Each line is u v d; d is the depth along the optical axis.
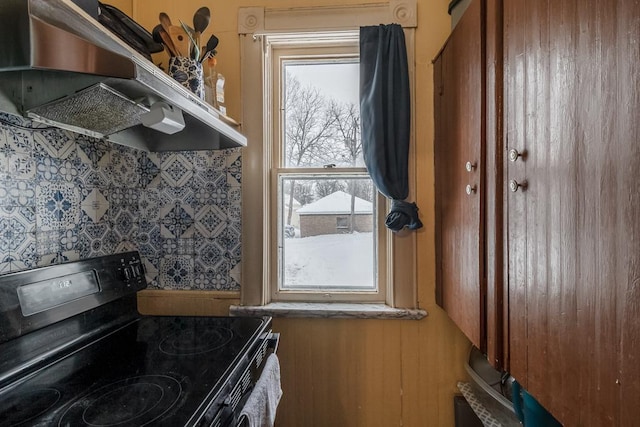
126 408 0.70
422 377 1.42
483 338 0.94
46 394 0.76
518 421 1.07
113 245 1.37
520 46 0.75
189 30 1.17
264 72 1.47
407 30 1.40
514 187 0.76
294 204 1.55
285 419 1.45
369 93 1.38
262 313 1.42
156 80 0.76
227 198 1.47
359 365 1.43
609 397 0.49
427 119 1.41
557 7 0.61
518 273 0.76
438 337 1.41
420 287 1.42
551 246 0.63
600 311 0.51
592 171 0.52
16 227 0.98
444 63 1.28
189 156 1.48
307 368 1.44
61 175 1.13
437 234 1.38
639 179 0.44
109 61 0.64
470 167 1.01
